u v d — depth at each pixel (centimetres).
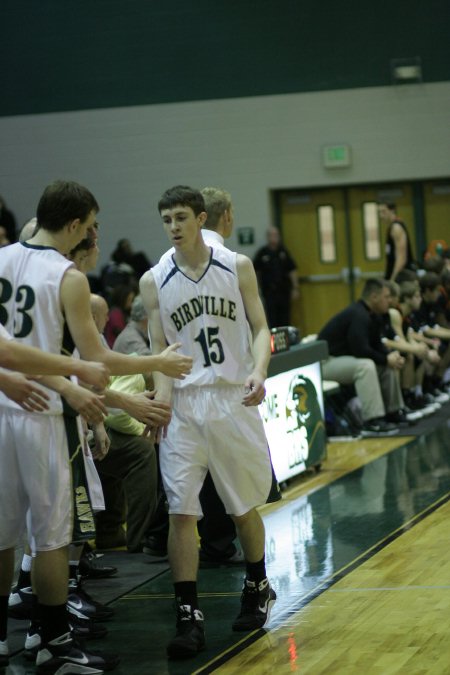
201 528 737
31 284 500
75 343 504
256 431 564
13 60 2144
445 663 495
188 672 512
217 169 2123
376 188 2130
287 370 973
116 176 2141
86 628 575
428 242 2120
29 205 2159
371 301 1266
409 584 638
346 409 1263
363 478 1004
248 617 573
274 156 2109
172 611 623
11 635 594
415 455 1109
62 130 2144
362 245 2147
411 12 2050
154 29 2109
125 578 706
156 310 575
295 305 2181
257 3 2088
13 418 495
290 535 795
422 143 2069
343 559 712
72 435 502
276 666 510
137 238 2144
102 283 1798
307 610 600
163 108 2122
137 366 508
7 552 511
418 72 2053
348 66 2077
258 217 2125
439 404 1455
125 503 802
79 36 2127
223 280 562
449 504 860
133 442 754
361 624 566
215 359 557
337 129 2091
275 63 2095
